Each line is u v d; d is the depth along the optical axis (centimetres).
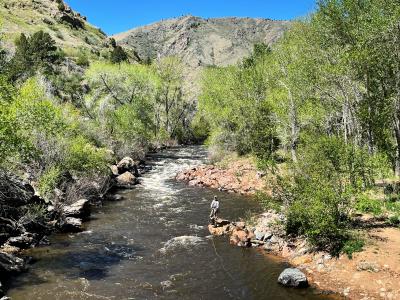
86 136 3716
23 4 12038
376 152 2256
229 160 4106
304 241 1727
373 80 2395
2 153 1641
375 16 2158
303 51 2944
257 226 2012
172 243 1878
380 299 1252
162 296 1335
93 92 5328
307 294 1336
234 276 1500
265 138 3791
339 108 3122
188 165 4297
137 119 4838
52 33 10850
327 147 1783
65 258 1658
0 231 1697
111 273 1523
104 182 2855
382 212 1895
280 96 3466
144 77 5638
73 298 1301
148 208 2555
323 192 1641
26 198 1850
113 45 13650
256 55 6825
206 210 2511
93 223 2203
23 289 1346
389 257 1448
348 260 1498
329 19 2403
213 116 4659
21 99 2153
